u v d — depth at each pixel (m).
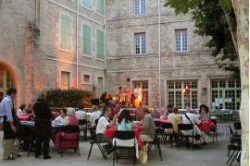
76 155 10.81
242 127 3.94
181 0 8.20
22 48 20.39
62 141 10.63
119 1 28.92
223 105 25.83
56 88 22.14
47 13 22.20
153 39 27.64
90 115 14.27
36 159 10.11
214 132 13.84
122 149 9.83
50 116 10.38
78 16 25.52
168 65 27.12
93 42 27.44
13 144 10.13
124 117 9.72
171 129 12.47
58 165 9.26
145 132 10.20
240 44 3.92
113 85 28.84
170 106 13.88
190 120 12.40
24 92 20.34
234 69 15.27
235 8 3.96
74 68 24.80
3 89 19.62
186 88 26.75
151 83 27.58
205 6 12.51
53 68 22.55
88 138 14.90
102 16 28.89
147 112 11.11
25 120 13.20
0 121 11.85
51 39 22.48
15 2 19.84
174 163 9.63
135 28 28.25
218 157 10.54
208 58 25.89
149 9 27.86
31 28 20.55
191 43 26.50
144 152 9.59
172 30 27.03
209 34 13.71
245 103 3.90
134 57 28.19
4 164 9.37
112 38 29.03
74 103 20.84
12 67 19.59
